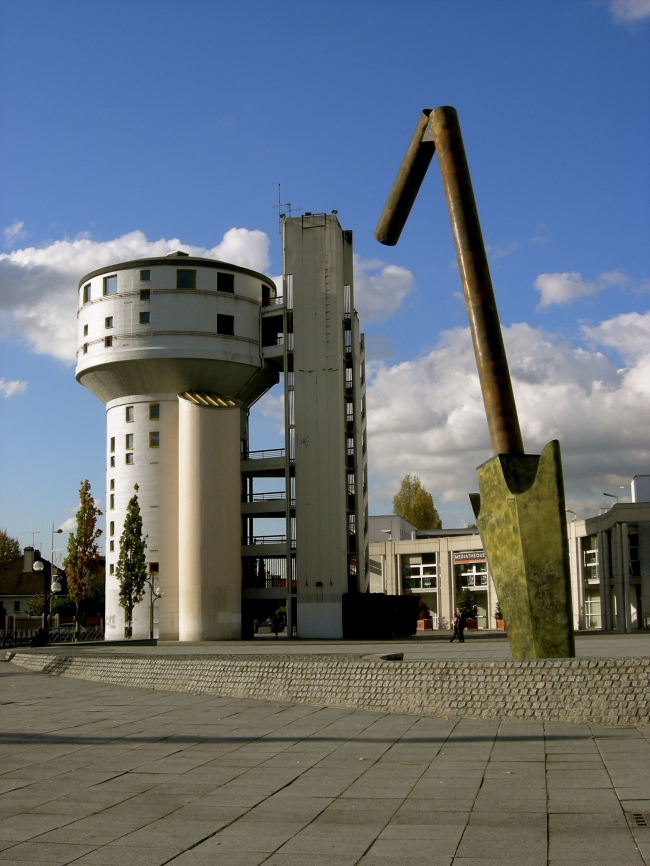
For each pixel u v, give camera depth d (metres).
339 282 62.97
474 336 18.84
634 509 63.59
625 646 35.25
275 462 61.91
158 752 13.16
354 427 62.69
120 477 65.25
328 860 7.78
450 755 12.27
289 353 63.31
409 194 22.17
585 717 14.49
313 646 45.00
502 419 18.23
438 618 90.69
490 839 8.20
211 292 64.12
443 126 20.02
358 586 61.44
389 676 17.22
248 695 20.02
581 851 7.73
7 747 13.83
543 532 17.12
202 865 7.71
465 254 19.22
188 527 59.53
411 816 9.12
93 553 73.62
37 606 104.25
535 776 10.67
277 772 11.53
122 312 64.19
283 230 64.12
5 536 117.38
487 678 15.77
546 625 16.94
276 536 62.88
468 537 89.88
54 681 26.95
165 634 62.34
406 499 122.19
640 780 10.23
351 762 12.05
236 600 59.69
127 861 7.85
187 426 60.59
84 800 10.16
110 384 65.50
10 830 8.91
